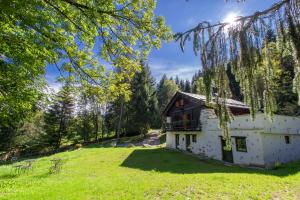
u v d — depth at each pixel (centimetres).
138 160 1973
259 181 999
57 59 698
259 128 1661
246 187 913
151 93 4862
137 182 1042
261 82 397
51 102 858
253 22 379
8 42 598
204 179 1039
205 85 425
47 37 632
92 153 2483
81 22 684
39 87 798
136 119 4338
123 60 779
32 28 594
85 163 1875
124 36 736
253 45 383
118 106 4572
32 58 632
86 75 792
